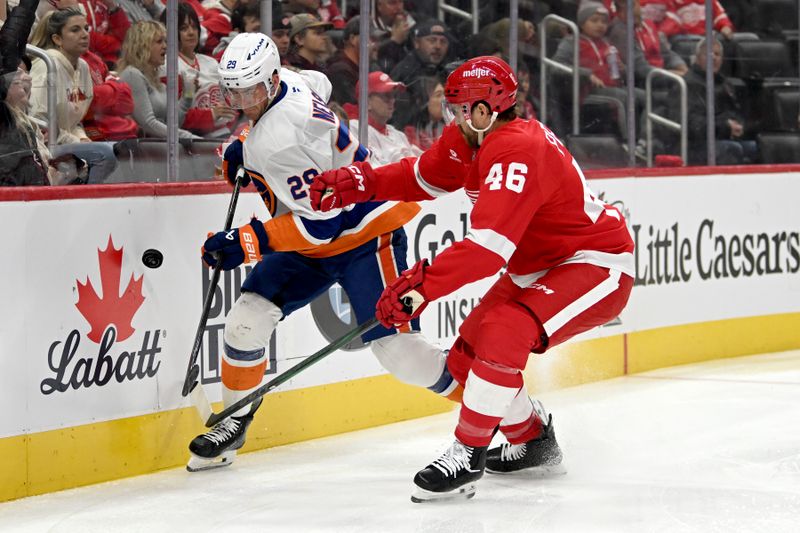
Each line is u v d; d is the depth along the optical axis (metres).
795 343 20.23
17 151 11.37
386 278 11.88
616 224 10.77
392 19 15.01
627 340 17.86
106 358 11.55
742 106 19.62
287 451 13.02
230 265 11.30
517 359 10.20
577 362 17.02
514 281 10.98
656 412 14.67
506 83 10.23
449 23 15.65
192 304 12.44
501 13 16.23
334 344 10.94
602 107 17.69
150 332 11.99
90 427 11.45
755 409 14.70
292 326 13.38
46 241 10.94
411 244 14.89
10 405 10.73
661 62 18.61
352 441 13.56
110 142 12.33
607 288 10.55
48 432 11.07
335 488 11.20
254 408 12.23
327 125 11.17
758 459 12.02
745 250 19.55
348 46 14.59
